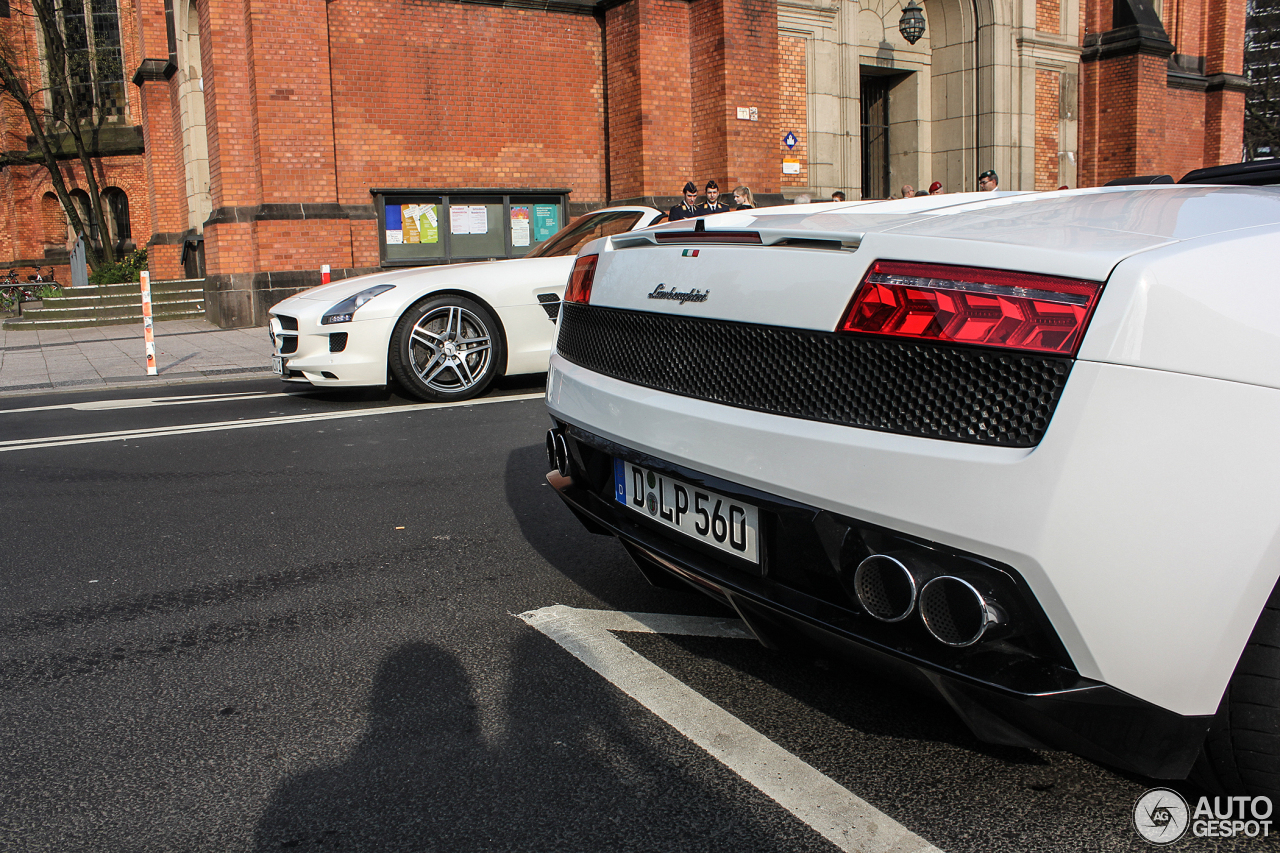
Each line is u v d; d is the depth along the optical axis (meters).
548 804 1.95
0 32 23.28
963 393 1.59
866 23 19.42
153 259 20.25
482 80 15.72
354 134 14.96
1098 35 21.78
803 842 1.79
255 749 2.21
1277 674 1.53
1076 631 1.51
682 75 15.98
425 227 15.55
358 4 14.81
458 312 7.04
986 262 1.60
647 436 2.21
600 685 2.49
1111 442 1.44
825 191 18.14
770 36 15.76
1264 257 1.53
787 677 2.51
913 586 1.62
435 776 2.07
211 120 14.65
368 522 4.07
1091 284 1.49
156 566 3.57
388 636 2.86
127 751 2.22
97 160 23.94
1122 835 1.79
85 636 2.93
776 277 1.94
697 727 2.25
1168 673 1.50
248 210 14.38
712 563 2.11
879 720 2.27
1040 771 2.03
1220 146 24.84
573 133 16.47
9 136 24.28
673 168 16.05
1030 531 1.49
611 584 3.26
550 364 2.87
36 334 15.30
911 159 20.78
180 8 17.25
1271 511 1.43
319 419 6.59
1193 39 24.30
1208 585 1.45
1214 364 1.44
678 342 2.18
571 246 7.60
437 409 6.80
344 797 2.00
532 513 4.15
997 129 19.81
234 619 3.03
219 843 1.85
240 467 5.18
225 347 12.05
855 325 1.74
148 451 5.68
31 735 2.31
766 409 1.92
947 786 1.98
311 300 6.98
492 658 2.68
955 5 19.95
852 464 1.71
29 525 4.18
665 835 1.83
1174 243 1.54
